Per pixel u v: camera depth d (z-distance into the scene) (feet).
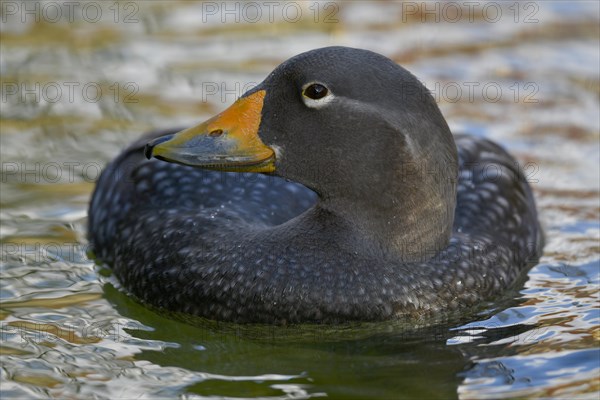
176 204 40.55
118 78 59.11
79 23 65.77
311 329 35.81
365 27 66.54
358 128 35.35
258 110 36.11
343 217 36.29
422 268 36.63
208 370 33.99
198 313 36.70
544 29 65.72
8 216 45.34
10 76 58.70
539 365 33.94
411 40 64.69
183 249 37.47
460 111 56.13
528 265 42.09
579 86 58.70
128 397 32.07
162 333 36.58
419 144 35.55
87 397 32.01
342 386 32.94
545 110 56.18
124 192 42.09
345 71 35.35
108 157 50.72
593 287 40.09
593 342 35.47
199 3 69.36
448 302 36.86
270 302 35.58
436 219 36.68
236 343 36.01
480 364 34.19
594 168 50.67
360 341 35.83
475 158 43.34
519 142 53.01
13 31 64.39
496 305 38.42
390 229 36.35
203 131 36.14
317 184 36.19
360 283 35.68
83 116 54.75
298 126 35.73
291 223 36.94
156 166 42.16
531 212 43.62
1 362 34.12
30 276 40.65
